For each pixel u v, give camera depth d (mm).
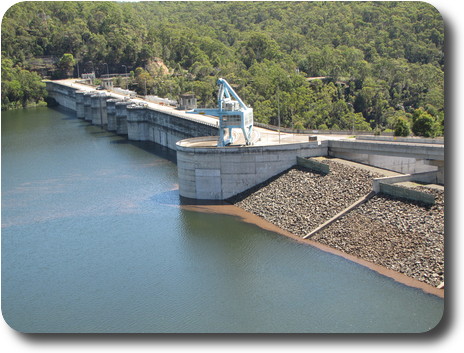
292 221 113625
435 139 122000
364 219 103438
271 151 132625
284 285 87812
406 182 109625
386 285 84938
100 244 109875
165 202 136250
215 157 134125
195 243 107375
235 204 131000
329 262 94500
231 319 79062
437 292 81625
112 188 151750
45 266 100438
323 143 135000
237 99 137250
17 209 135875
